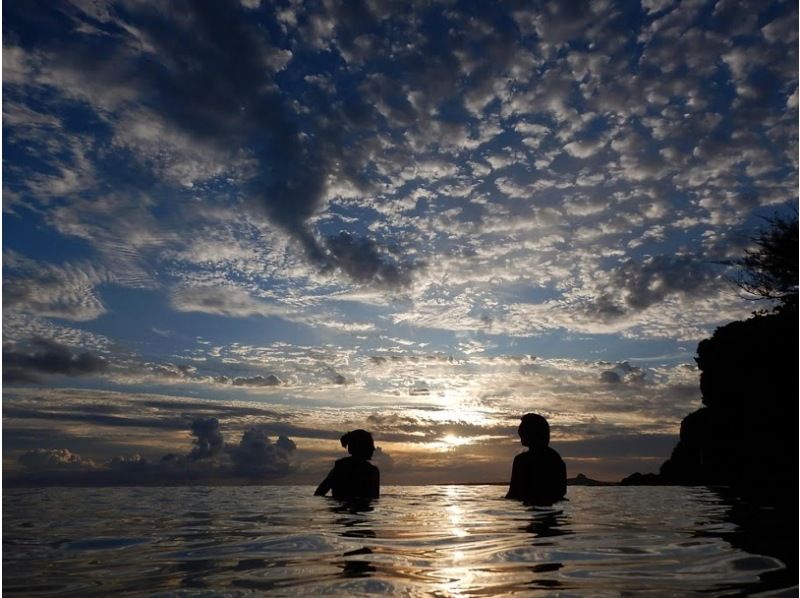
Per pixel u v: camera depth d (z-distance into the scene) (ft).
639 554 9.36
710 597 6.45
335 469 22.22
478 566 8.52
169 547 10.89
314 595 6.81
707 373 60.59
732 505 19.03
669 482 55.72
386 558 9.30
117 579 8.01
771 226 54.95
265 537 12.03
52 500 23.39
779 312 54.90
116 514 17.49
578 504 18.90
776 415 50.55
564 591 6.86
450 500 20.62
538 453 19.93
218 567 8.75
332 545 10.77
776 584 7.03
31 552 10.53
